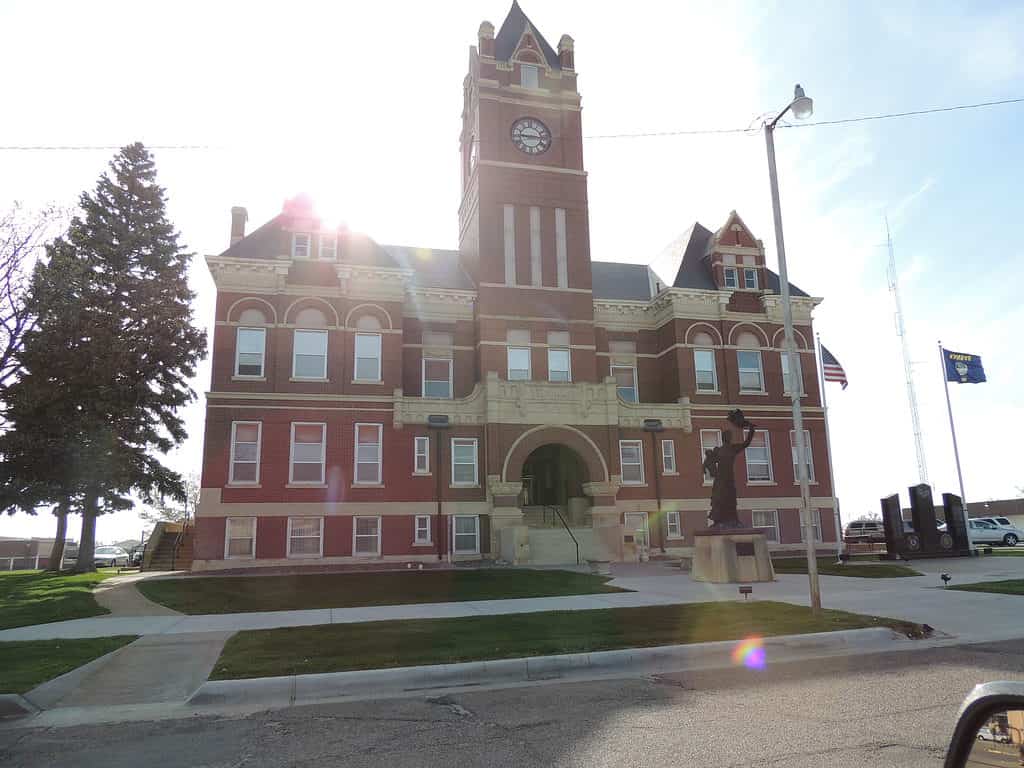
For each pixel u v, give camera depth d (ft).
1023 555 107.04
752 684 32.09
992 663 35.19
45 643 42.01
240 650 38.63
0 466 56.49
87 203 126.11
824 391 130.31
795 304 134.00
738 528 76.02
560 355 120.37
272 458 101.91
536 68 129.80
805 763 21.17
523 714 27.89
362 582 75.66
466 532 106.83
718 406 124.77
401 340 110.73
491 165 122.83
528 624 45.68
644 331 134.31
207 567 96.84
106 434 62.28
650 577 80.23
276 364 104.88
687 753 22.43
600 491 110.11
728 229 134.41
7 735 26.37
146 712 29.43
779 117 54.70
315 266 110.52
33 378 59.41
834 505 127.44
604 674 35.29
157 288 109.60
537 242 122.62
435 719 27.45
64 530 123.44
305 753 23.59
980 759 7.50
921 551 103.71
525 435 108.99
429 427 107.04
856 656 38.17
